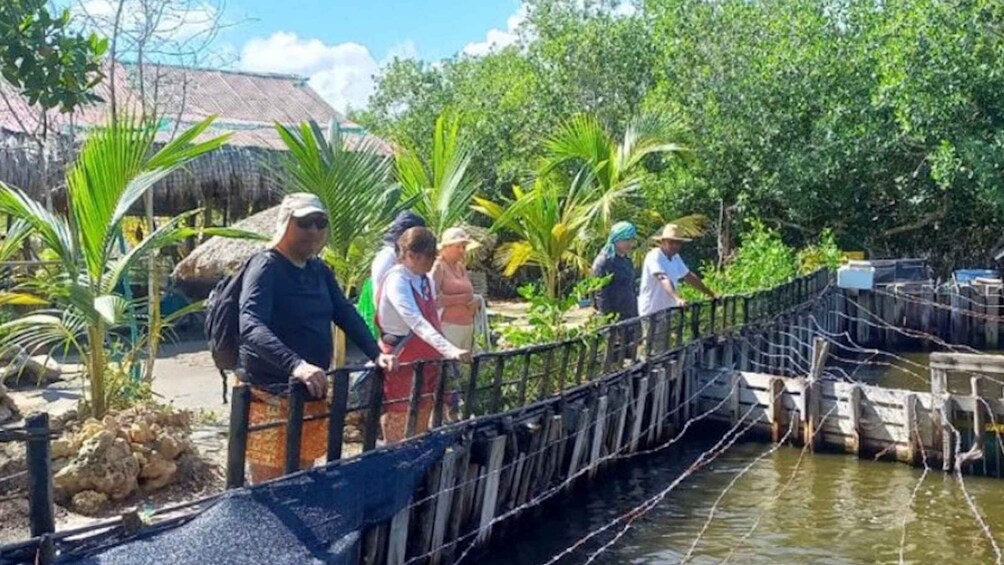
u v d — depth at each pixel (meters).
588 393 10.17
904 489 10.67
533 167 24.06
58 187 10.74
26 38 5.75
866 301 22.52
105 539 3.91
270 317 5.00
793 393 12.58
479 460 7.76
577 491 10.27
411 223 6.94
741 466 11.68
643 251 18.77
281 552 4.44
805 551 8.80
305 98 24.14
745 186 25.45
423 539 7.04
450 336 7.72
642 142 18.73
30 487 3.88
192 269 15.40
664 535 9.20
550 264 15.77
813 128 24.95
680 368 12.80
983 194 22.17
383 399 6.29
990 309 22.42
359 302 7.62
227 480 4.85
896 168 24.97
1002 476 11.09
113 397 8.28
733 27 25.95
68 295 7.74
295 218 5.06
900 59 21.61
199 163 17.22
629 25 28.06
